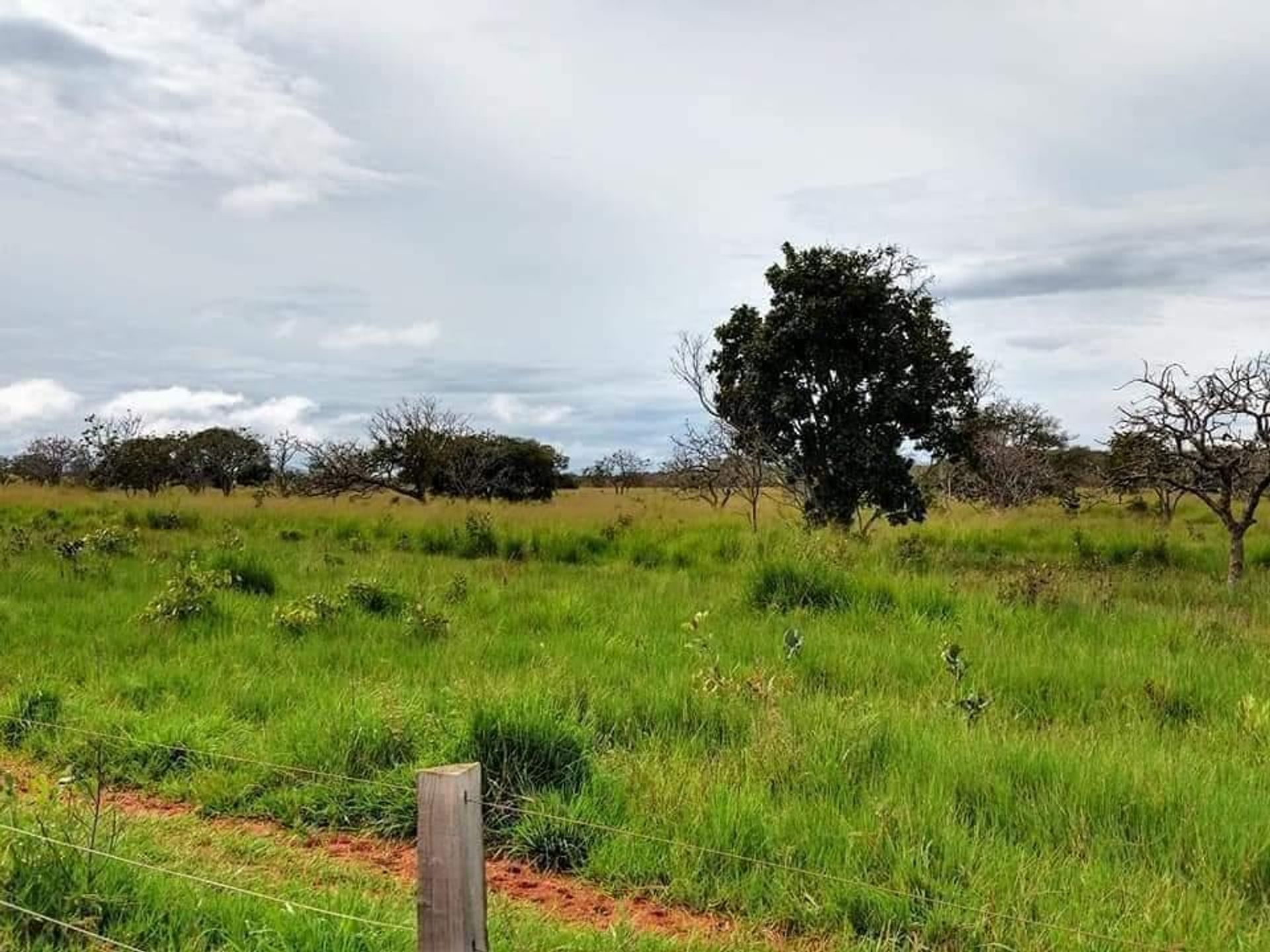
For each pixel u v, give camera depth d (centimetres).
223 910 427
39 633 946
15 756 646
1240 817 520
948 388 2236
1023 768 585
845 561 1382
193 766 627
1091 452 3866
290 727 666
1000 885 460
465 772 301
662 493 3856
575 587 1302
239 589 1205
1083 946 410
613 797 562
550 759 587
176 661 849
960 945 426
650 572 1572
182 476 4200
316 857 519
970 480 3303
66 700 739
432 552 1894
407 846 543
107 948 395
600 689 740
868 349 2166
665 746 644
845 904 458
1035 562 1644
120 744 646
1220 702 767
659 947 423
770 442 2283
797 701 713
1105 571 1567
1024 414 3816
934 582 1193
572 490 5628
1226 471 1409
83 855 439
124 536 1560
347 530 2123
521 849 529
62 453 4516
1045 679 819
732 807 530
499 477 4103
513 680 746
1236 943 416
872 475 2172
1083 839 507
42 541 1609
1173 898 448
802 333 2147
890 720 668
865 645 923
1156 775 570
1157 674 823
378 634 967
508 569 1597
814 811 532
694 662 857
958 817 534
